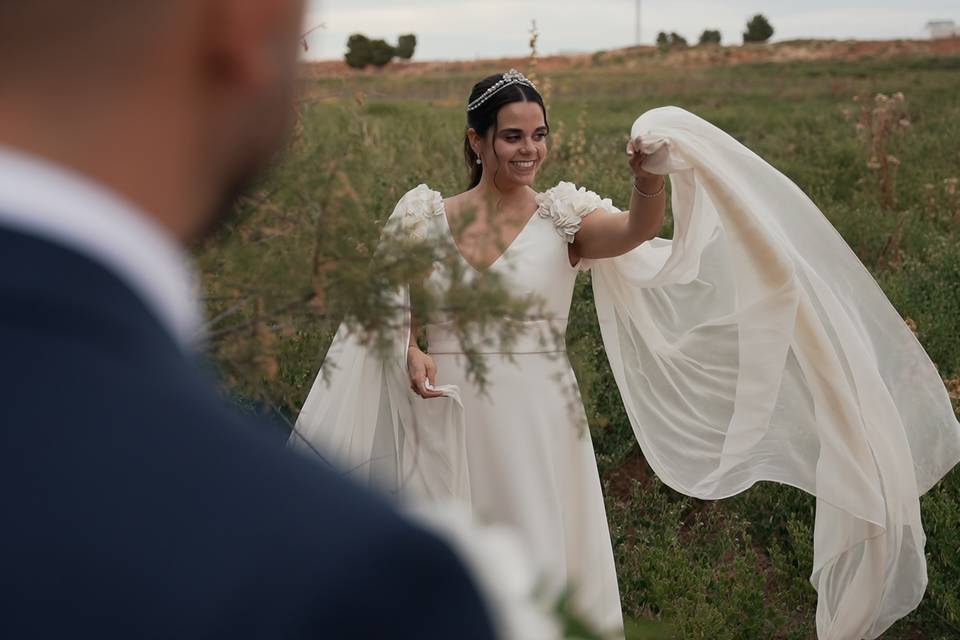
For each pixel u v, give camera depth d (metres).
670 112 3.88
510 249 3.90
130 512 0.51
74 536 0.50
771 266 3.96
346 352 3.81
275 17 0.62
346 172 2.15
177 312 0.59
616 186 8.48
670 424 4.36
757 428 4.14
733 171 3.99
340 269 1.88
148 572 0.50
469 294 1.84
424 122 13.50
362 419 3.88
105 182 0.57
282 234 1.96
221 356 1.88
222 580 0.51
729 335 4.18
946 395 4.12
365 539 0.54
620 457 5.56
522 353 3.85
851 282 4.12
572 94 36.72
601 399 5.95
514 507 3.82
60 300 0.53
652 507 5.21
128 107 0.57
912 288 7.38
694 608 4.24
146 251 0.57
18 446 0.51
